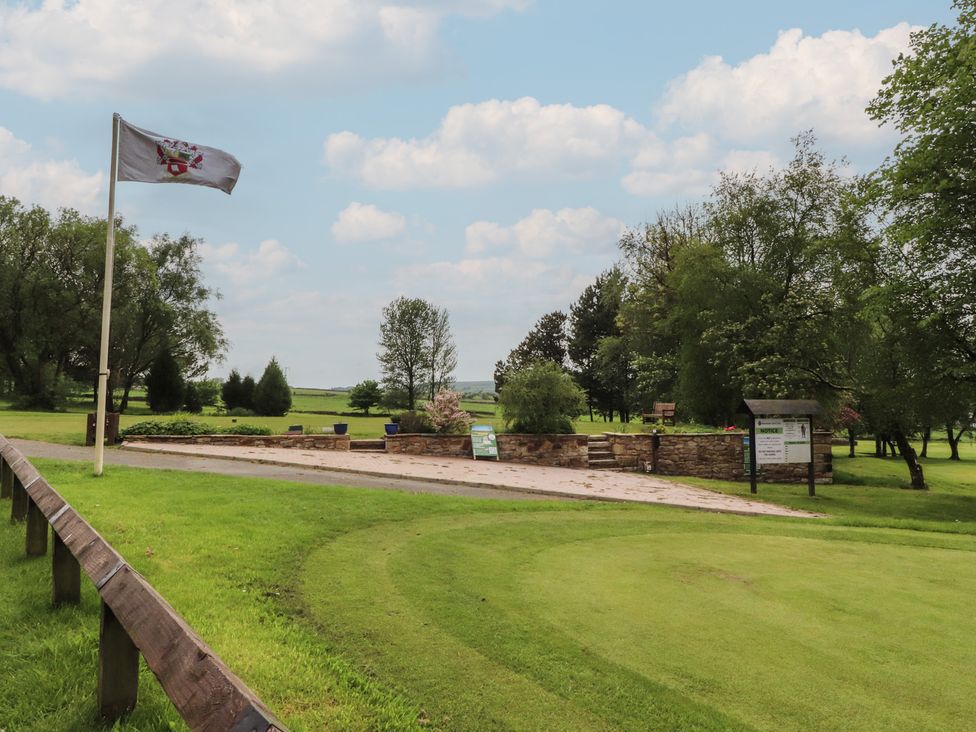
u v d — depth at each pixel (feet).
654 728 11.23
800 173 95.40
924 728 11.43
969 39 55.06
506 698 12.10
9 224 135.64
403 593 17.98
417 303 185.26
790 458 57.82
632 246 131.54
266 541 22.35
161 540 21.43
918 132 59.26
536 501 36.91
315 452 61.36
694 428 83.61
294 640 14.15
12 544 20.20
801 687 12.93
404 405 178.40
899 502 58.49
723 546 27.12
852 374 79.51
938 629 16.63
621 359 156.04
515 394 72.18
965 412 66.95
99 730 9.62
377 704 11.53
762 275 95.40
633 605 17.92
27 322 132.98
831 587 20.70
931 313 61.57
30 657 12.14
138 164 36.27
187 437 59.93
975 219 56.95
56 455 45.75
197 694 6.52
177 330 152.66
